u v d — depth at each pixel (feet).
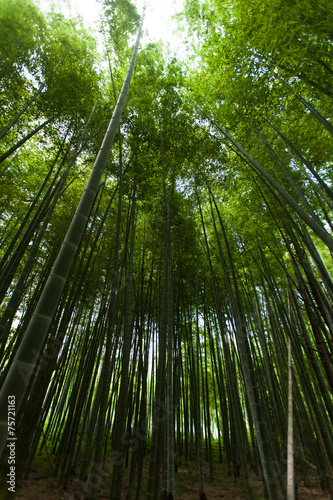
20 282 10.78
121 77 16.38
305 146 13.65
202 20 13.44
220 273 18.69
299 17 8.00
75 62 14.92
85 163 16.76
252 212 16.84
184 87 16.63
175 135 15.11
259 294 20.90
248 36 10.57
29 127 16.02
